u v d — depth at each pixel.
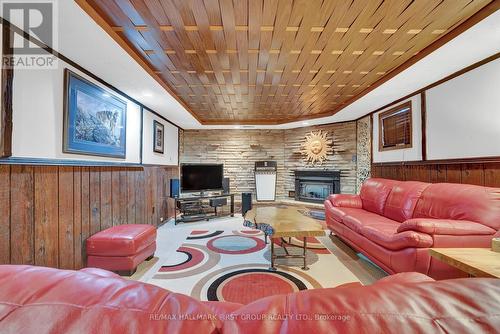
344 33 1.99
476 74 2.40
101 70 2.50
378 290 0.43
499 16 1.67
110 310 0.39
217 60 2.48
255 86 3.31
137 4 1.60
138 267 2.63
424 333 0.34
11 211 1.67
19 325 0.36
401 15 1.75
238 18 1.77
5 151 1.60
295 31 1.95
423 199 2.61
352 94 3.67
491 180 2.31
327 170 5.49
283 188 6.34
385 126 4.08
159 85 2.97
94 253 2.36
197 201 5.11
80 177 2.37
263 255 3.01
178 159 5.88
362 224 2.72
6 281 0.44
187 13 1.70
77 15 1.59
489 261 1.45
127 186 3.33
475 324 0.35
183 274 2.46
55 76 2.05
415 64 2.44
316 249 3.22
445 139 2.80
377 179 3.71
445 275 1.82
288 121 5.50
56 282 0.45
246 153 6.35
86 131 2.45
